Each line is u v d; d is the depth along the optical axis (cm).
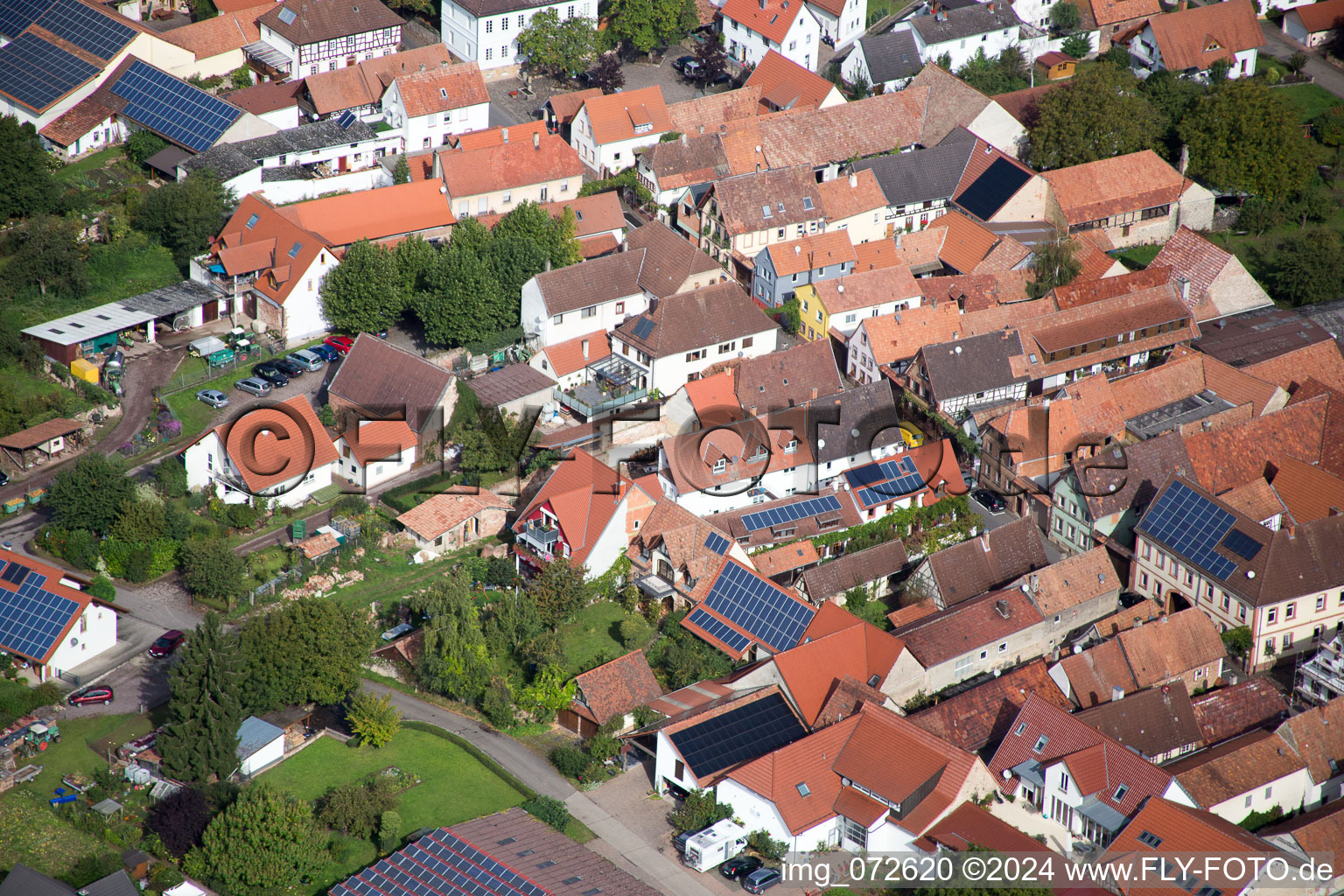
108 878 15888
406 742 18450
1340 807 17700
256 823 16200
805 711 18350
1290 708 19425
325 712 18912
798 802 17012
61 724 18350
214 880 16288
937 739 17450
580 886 15800
